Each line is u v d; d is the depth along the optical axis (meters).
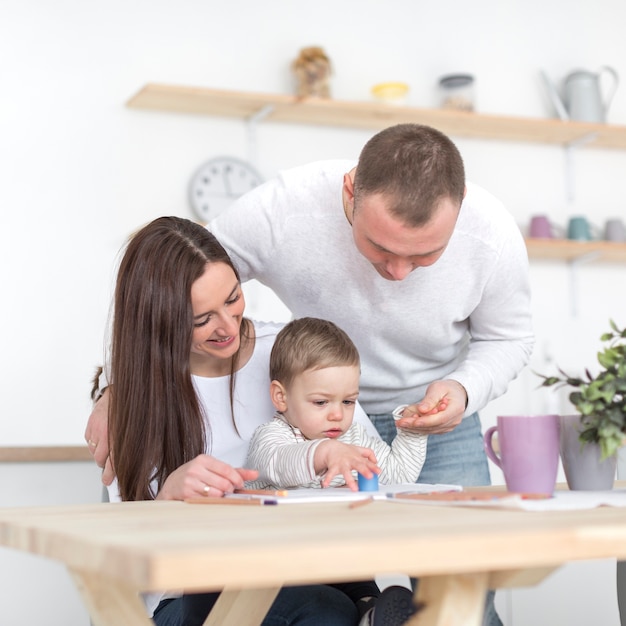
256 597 1.21
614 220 3.76
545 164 3.84
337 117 3.45
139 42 3.30
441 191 1.41
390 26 3.66
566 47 3.91
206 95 3.18
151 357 1.57
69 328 3.12
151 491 1.60
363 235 1.47
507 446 1.31
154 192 3.26
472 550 0.74
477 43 3.78
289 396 1.76
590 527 0.79
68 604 2.86
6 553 2.81
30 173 3.12
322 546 0.70
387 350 1.93
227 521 0.93
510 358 1.85
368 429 1.86
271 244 1.82
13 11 3.15
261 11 3.48
